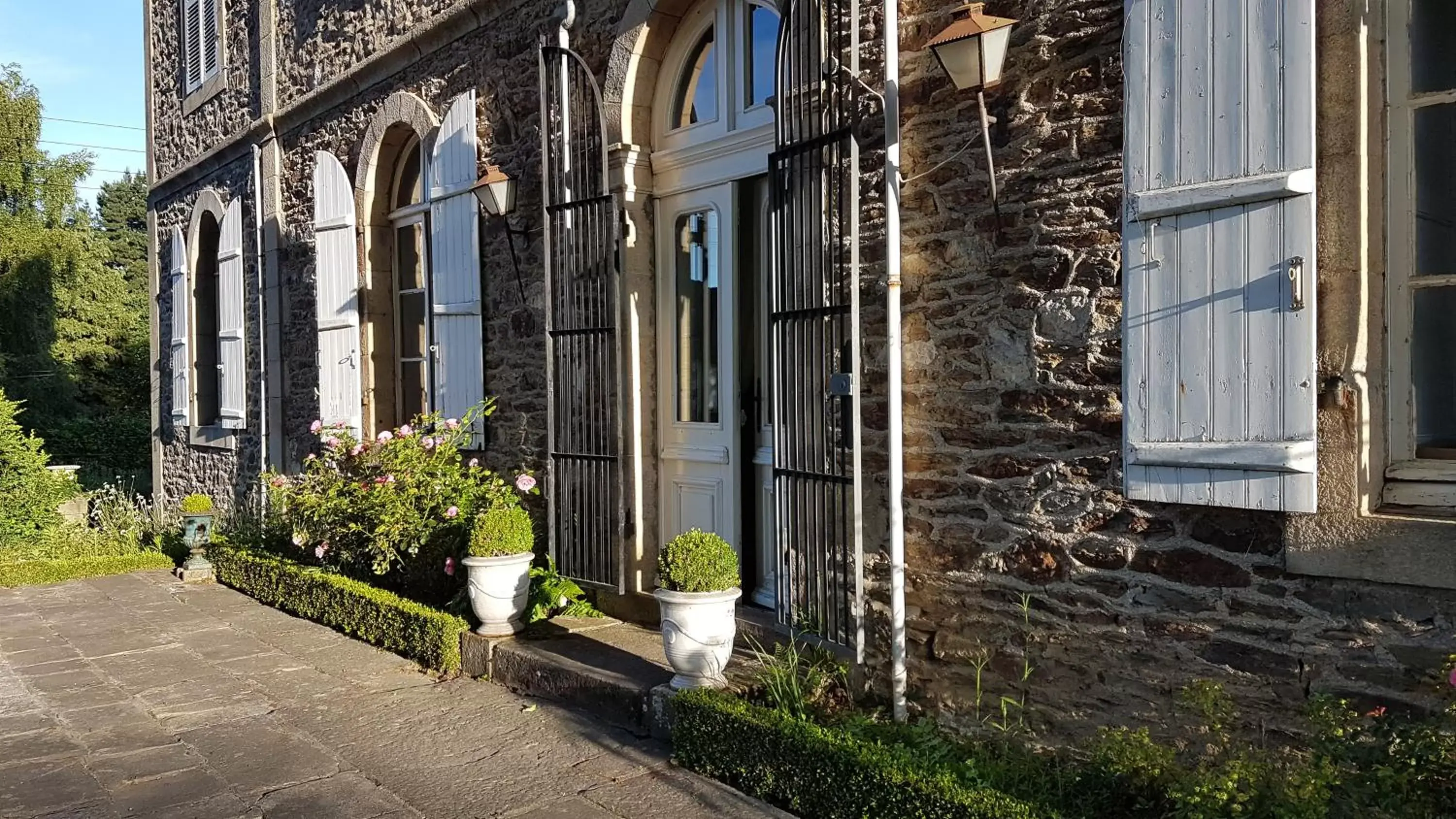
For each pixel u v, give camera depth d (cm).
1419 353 297
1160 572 327
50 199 1795
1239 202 296
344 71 796
